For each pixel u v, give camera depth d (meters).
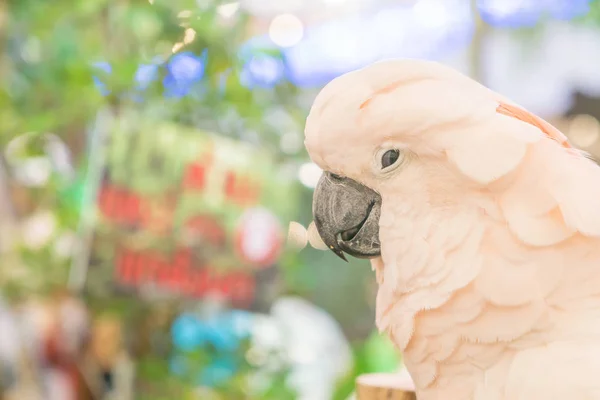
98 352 2.40
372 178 1.33
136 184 2.16
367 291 3.82
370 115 1.27
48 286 2.47
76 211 2.40
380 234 1.36
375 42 3.57
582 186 1.19
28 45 2.53
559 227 1.18
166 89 2.26
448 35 3.41
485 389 1.23
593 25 3.38
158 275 2.20
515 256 1.20
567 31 3.44
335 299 3.81
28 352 2.62
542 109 3.41
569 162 1.22
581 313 1.18
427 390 1.34
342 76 1.35
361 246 1.42
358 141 1.30
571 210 1.17
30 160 2.55
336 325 3.53
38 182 2.70
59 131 2.59
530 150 1.21
